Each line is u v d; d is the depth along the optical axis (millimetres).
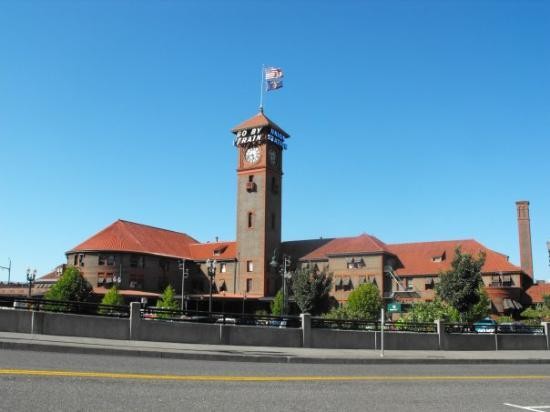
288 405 11344
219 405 10930
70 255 90625
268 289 92375
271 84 98938
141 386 12531
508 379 17578
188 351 20672
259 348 24938
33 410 9562
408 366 22312
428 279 87875
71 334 22734
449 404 12312
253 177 95750
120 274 88125
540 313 69000
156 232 102625
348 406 11586
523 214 96562
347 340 28203
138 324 23906
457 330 33156
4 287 110000
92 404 10312
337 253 92750
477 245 91375
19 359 15648
